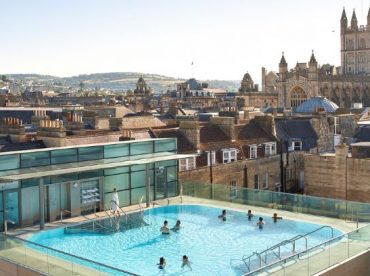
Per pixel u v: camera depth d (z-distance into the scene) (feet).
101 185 161.89
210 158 209.67
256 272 103.19
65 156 151.64
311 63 561.43
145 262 123.85
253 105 606.55
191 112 428.97
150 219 161.79
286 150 246.06
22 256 110.52
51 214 151.02
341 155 203.31
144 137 208.44
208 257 127.24
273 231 147.54
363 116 340.18
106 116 312.09
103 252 131.13
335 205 152.97
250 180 225.15
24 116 290.97
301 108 388.57
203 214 168.35
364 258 123.65
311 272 111.24
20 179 134.92
